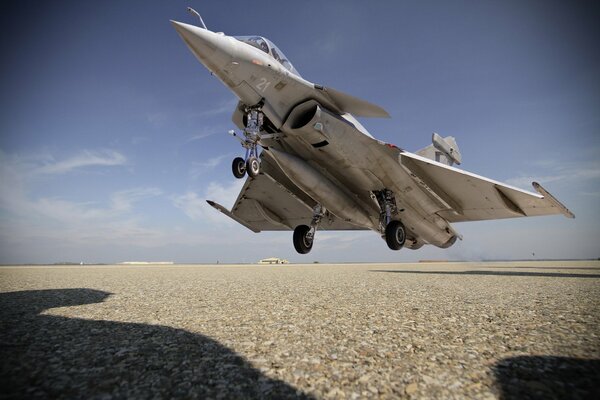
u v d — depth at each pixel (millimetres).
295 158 11055
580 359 2398
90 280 10031
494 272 15594
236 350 2674
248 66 9289
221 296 5934
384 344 2832
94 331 3271
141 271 17344
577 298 5438
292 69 10828
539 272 15312
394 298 5594
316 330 3320
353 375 2172
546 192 10234
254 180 13688
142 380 2062
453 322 3652
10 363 2326
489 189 11766
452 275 12422
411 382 2062
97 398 1812
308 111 10508
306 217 15398
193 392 1905
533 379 2053
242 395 1879
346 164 11203
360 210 12812
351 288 7293
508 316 3947
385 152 11242
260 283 8758
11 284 8477
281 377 2139
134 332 3244
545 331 3189
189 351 2643
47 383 1991
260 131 10719
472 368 2266
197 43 8617
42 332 3213
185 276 12289
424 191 12742
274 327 3453
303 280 9828
